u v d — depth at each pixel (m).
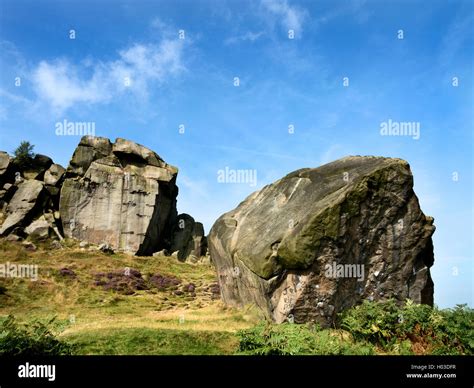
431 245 17.80
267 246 16.25
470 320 12.62
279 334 10.58
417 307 13.53
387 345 12.05
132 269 37.16
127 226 48.34
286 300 15.51
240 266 18.48
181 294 31.89
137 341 12.11
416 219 16.61
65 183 47.38
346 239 15.65
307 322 15.09
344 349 10.36
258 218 20.05
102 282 30.95
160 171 52.59
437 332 12.30
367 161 17.73
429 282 17.52
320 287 15.41
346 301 15.81
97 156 50.38
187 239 54.22
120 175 49.72
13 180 48.00
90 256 40.59
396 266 16.44
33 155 50.59
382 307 13.45
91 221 47.28
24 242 41.09
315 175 19.20
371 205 16.11
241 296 19.78
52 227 44.88
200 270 44.12
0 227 42.47
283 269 15.81
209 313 20.80
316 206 16.28
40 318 11.39
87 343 11.71
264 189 23.33
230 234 21.02
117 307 25.05
